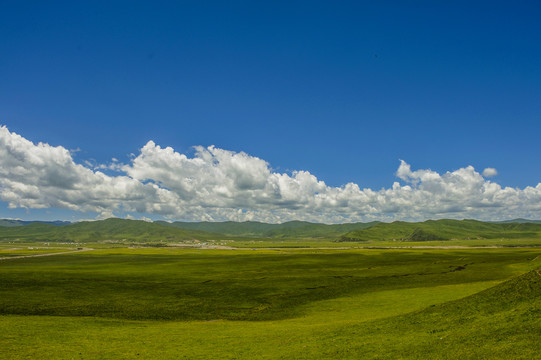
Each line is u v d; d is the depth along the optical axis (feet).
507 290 145.28
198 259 607.37
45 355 119.75
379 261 525.75
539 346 89.56
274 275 380.99
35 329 158.40
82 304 237.25
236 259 599.57
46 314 208.64
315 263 510.17
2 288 279.49
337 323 170.60
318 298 259.60
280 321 196.44
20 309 216.74
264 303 249.34
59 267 460.96
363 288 293.43
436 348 104.12
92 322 185.16
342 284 315.99
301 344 128.88
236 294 278.26
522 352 88.07
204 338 147.54
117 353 123.95
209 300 257.75
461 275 350.64
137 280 343.87
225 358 116.06
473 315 131.03
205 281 340.39
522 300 131.13
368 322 155.94
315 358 109.29
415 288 279.28
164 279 352.69
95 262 554.05
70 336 148.77
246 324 187.01
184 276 375.25
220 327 176.35
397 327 137.80
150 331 164.25
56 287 292.20
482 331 110.63
